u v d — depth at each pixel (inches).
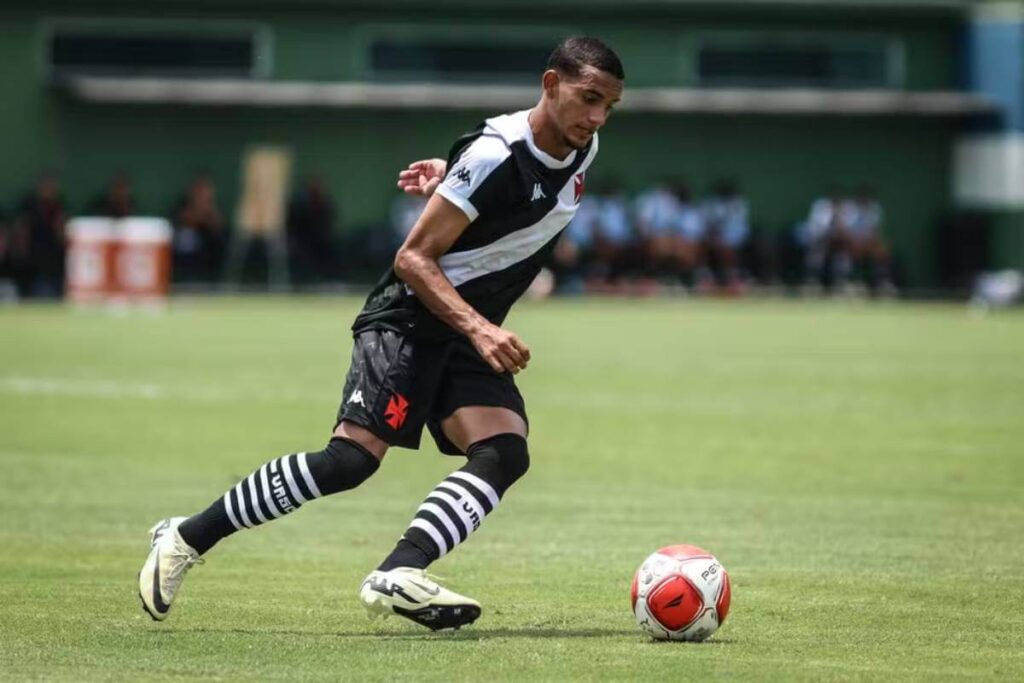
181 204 5428.2
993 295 5246.1
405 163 5664.4
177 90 5447.8
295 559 1194.6
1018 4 5703.7
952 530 1337.4
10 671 812.0
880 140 5861.2
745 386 2598.4
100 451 1791.3
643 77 5738.2
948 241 5767.7
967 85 5826.8
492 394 907.4
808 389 2554.1
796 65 5816.9
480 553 1225.4
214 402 2262.6
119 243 4613.7
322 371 2726.4
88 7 5472.4
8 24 5433.1
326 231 5310.0
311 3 5575.8
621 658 846.5
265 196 5182.1
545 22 5693.9
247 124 5585.6
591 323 4069.9
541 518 1396.4
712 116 5792.3
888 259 5590.6
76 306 4522.6
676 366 2928.2
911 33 5821.9
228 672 809.5
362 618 963.3
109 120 5506.9
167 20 5521.7
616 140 5767.7
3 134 5452.8
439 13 5644.7
